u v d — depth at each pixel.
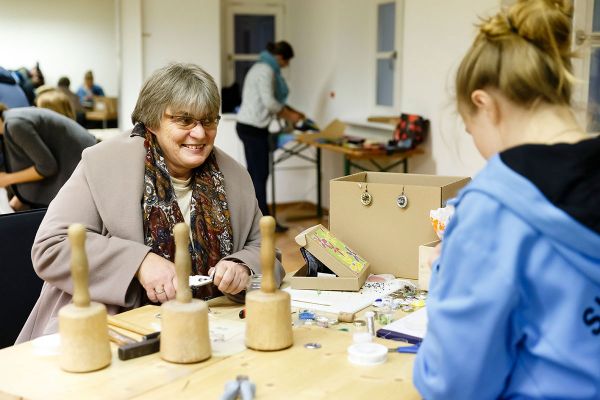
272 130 7.15
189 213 2.06
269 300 1.43
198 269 2.01
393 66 6.44
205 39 6.80
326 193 7.23
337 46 6.98
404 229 2.09
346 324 1.67
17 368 1.36
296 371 1.34
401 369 1.35
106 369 1.35
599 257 0.98
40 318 1.94
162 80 1.94
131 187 1.94
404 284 2.01
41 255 1.84
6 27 6.04
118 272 1.81
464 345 1.00
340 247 2.05
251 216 2.14
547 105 1.05
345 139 6.08
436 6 5.17
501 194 0.99
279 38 7.64
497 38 1.05
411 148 5.42
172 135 1.95
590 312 1.00
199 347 1.38
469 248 1.00
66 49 6.27
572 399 1.00
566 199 0.97
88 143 3.56
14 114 3.36
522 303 1.00
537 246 0.98
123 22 6.45
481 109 1.09
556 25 1.04
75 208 1.91
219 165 2.14
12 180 3.41
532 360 1.02
